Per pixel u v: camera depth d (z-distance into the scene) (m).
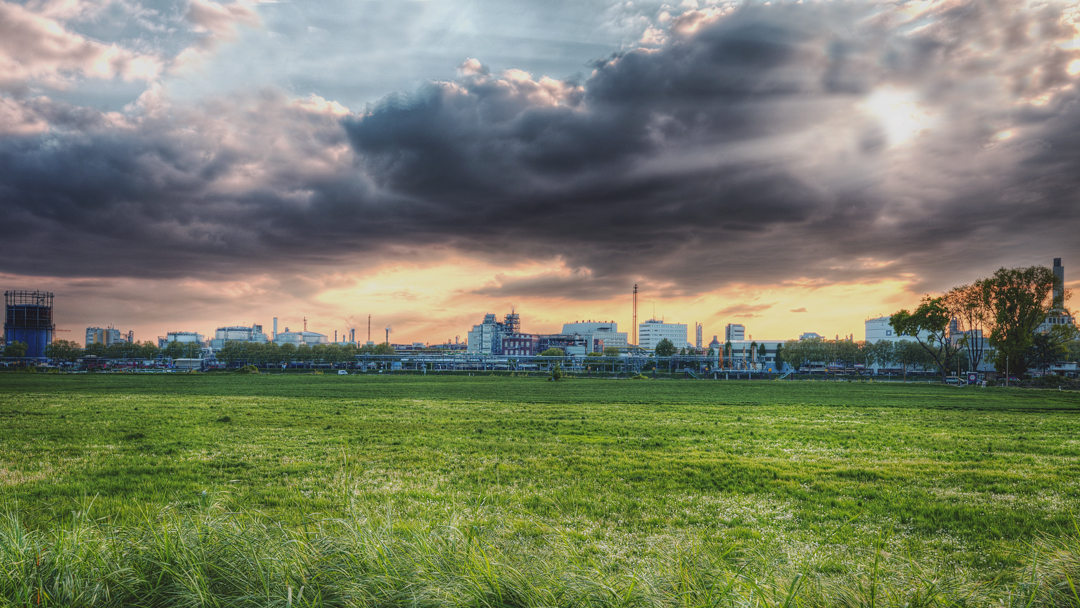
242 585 5.82
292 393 62.44
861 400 56.97
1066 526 11.97
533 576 5.82
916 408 46.50
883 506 13.84
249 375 125.44
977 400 57.31
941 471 18.36
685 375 152.62
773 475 17.70
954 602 5.79
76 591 5.66
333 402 49.88
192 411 39.72
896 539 11.23
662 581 6.06
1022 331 90.75
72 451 22.28
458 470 18.45
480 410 42.88
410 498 14.44
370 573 5.88
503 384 91.25
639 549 10.18
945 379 108.19
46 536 6.85
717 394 67.50
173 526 6.91
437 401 52.38
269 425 31.66
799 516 13.02
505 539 8.73
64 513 12.67
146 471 18.22
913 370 189.75
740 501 14.42
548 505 13.88
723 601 5.55
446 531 6.96
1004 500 14.58
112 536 6.68
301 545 6.38
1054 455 22.41
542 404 49.84
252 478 16.94
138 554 6.32
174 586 5.76
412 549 6.30
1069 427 32.81
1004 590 6.23
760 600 5.56
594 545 10.26
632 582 5.79
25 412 38.16
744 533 11.52
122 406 43.56
